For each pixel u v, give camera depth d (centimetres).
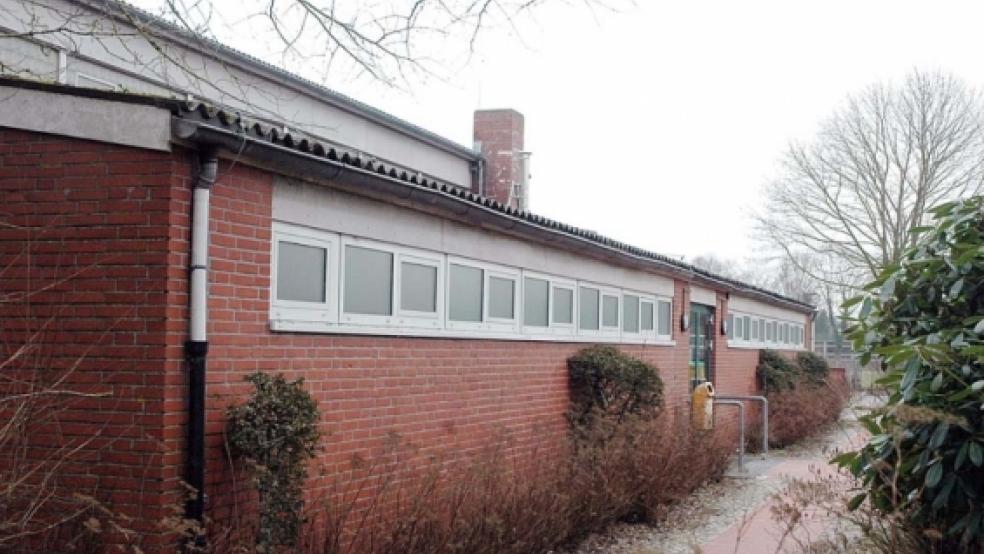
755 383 2139
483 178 2033
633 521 988
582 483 898
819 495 796
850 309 641
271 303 654
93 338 575
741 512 1054
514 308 1020
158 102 560
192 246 578
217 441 599
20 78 594
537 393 1066
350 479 727
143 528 556
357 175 702
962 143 3388
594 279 1232
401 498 755
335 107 1530
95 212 580
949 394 511
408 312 817
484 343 951
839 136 3716
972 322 543
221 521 598
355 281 748
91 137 576
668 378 1503
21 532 523
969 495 511
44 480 536
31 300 589
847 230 3575
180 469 569
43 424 578
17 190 596
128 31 888
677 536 934
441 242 865
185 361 574
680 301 1588
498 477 787
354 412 740
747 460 1521
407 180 768
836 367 2661
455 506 719
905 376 521
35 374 571
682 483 1065
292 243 679
